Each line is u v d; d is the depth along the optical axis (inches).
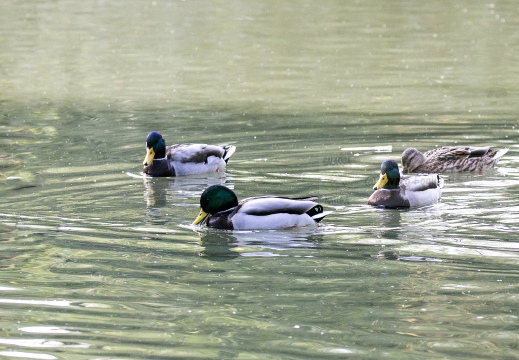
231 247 504.7
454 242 504.7
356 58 1208.2
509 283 436.1
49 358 354.9
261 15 1609.3
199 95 988.6
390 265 466.9
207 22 1537.9
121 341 371.9
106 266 471.2
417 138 764.6
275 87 1026.1
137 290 434.6
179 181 662.5
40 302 417.7
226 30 1457.9
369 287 434.3
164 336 377.1
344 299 419.2
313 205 548.4
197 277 453.7
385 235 520.4
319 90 1003.3
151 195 620.4
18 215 563.8
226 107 919.7
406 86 1018.7
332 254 488.7
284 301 418.0
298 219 543.5
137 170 686.5
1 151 741.9
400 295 422.9
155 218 564.1
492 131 785.6
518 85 1013.8
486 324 386.0
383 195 579.5
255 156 716.0
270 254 490.9
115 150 746.8
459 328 382.3
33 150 746.8
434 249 493.0
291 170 671.8
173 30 1461.6
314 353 358.6
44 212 571.5
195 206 594.2
